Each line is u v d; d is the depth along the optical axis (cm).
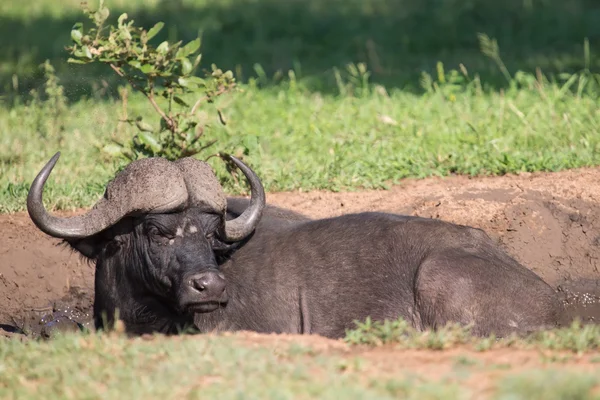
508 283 1584
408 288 1625
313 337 1421
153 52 2189
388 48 4694
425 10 5538
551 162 2436
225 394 1102
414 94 3469
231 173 2331
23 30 5272
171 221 1582
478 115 2961
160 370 1212
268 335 1434
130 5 5872
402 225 1694
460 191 2239
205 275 1513
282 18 5516
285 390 1109
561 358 1252
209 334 1473
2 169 2575
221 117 2322
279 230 1764
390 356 1291
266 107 3253
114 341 1385
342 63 4328
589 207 2159
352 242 1695
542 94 3045
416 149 2611
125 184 1600
